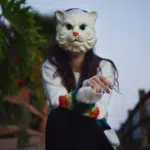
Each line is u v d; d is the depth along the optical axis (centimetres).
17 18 277
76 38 174
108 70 180
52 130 147
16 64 284
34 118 665
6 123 404
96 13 187
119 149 360
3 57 261
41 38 283
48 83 174
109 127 160
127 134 629
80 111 148
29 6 280
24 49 279
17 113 446
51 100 162
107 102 167
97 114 151
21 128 449
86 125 146
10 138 427
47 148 149
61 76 174
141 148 537
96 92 142
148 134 539
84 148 143
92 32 181
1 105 367
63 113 149
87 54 182
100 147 145
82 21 178
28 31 279
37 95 673
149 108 521
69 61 182
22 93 594
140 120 542
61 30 179
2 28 282
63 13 184
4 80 289
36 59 290
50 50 185
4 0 277
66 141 144
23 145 447
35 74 321
